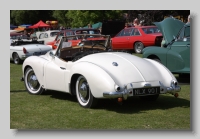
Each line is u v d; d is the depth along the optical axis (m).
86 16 28.45
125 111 5.60
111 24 20.38
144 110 5.67
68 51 6.84
